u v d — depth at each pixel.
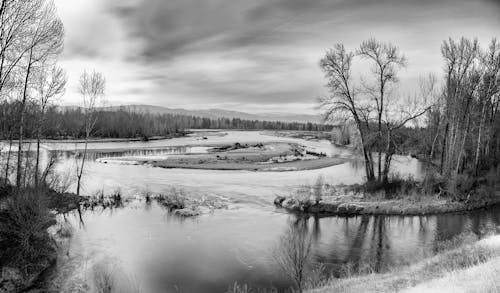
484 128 45.41
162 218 30.06
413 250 22.44
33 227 19.19
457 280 11.42
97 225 27.73
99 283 17.56
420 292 11.24
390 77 34.34
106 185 44.06
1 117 26.09
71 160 68.56
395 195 35.00
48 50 26.23
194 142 132.38
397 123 35.56
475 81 39.28
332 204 32.44
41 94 29.62
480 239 20.05
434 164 47.28
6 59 23.12
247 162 69.44
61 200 28.69
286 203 34.22
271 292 16.70
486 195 35.47
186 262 20.52
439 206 32.59
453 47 39.09
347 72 35.09
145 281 18.06
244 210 33.00
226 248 22.80
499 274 10.68
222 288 17.33
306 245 21.25
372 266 19.59
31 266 18.41
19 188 21.70
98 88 37.53
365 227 27.84
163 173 55.34
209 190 41.84
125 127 144.25
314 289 15.34
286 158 75.56
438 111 46.78
